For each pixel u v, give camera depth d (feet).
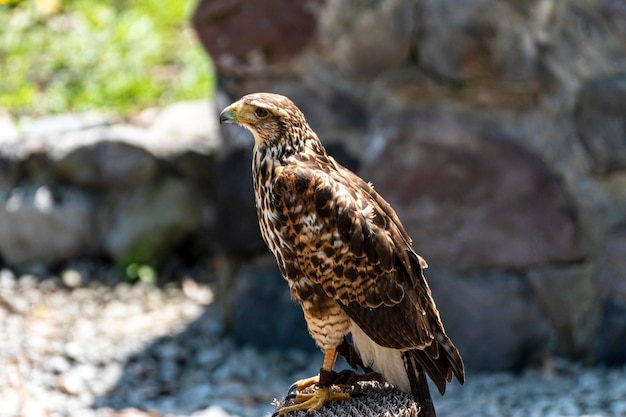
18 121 50.14
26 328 40.63
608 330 37.86
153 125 49.11
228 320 41.09
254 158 25.40
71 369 37.58
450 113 37.70
